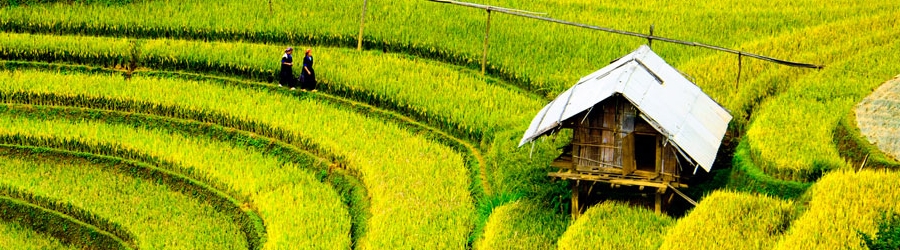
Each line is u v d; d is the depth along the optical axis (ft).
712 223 76.18
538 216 84.12
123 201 94.99
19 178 98.48
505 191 88.58
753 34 112.57
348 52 113.50
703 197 81.25
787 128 87.25
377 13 119.55
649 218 80.48
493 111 100.22
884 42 104.27
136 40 117.29
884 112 86.33
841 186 76.89
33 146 103.24
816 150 83.51
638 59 85.20
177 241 88.94
